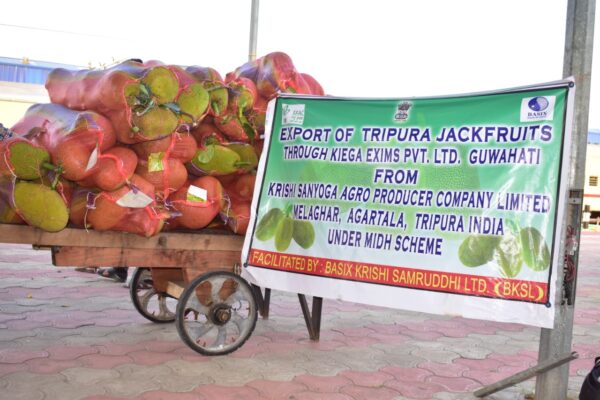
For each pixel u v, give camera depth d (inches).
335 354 185.9
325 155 170.7
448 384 163.6
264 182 177.9
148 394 143.7
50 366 158.9
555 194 136.8
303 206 171.6
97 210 148.2
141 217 153.5
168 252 169.0
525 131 141.6
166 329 202.1
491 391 151.0
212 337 197.9
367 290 158.9
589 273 413.1
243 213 179.9
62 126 147.0
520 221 140.0
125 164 148.2
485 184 145.4
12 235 144.8
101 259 158.4
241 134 177.9
